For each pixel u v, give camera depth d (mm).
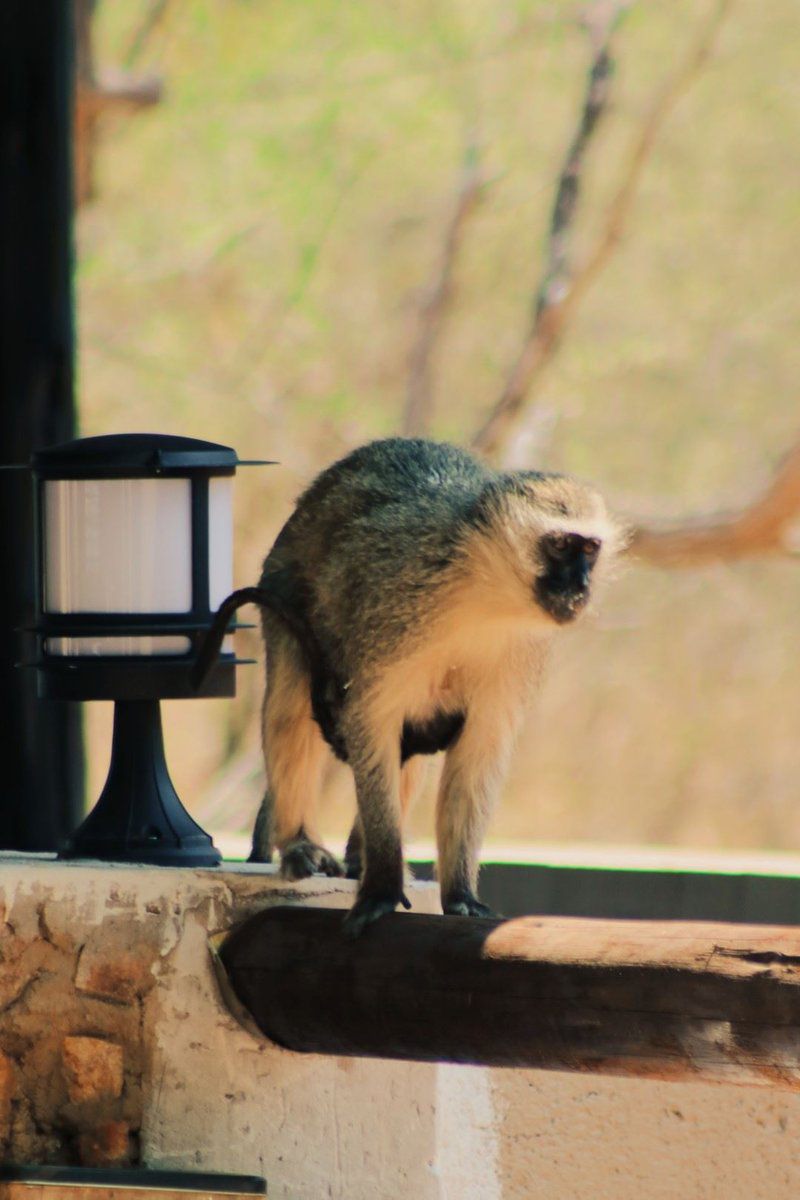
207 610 12086
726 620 40406
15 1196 11047
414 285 39594
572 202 35906
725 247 39000
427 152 39500
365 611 12031
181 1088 11430
